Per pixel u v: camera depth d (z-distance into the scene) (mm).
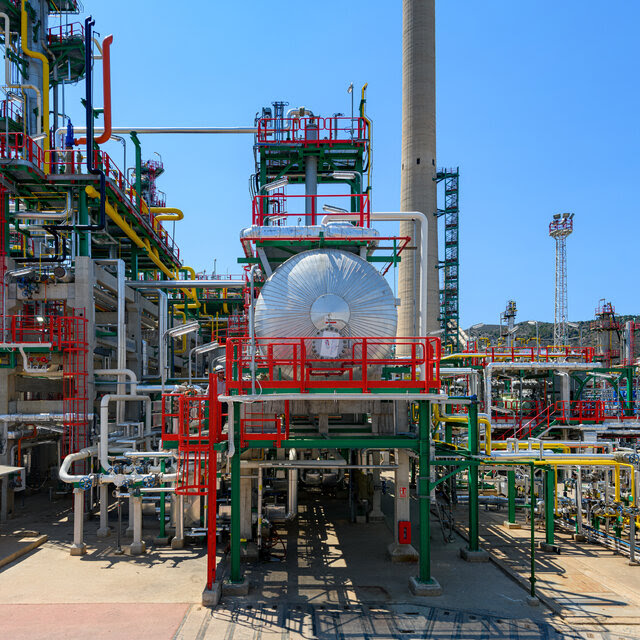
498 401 30297
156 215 37312
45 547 17781
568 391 27062
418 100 61312
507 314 51406
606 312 39562
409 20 62312
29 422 22312
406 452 16547
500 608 12844
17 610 12547
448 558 16750
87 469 21656
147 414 22875
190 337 36281
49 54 33875
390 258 18094
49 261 24406
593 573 15445
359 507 21812
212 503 13328
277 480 26984
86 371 22516
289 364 13562
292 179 28562
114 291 27578
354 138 25375
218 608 12703
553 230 66438
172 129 30062
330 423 18672
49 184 24047
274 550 17516
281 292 15031
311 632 11500
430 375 13617
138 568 15578
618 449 22094
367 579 14734
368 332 14977
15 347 21844
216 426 14055
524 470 22750
